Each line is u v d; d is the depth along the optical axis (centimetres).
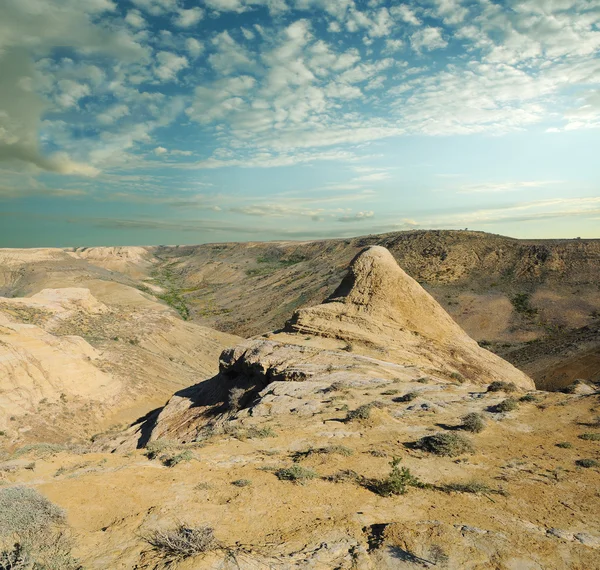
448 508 798
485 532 671
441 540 623
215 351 7669
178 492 823
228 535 641
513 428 1398
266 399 2022
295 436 1377
